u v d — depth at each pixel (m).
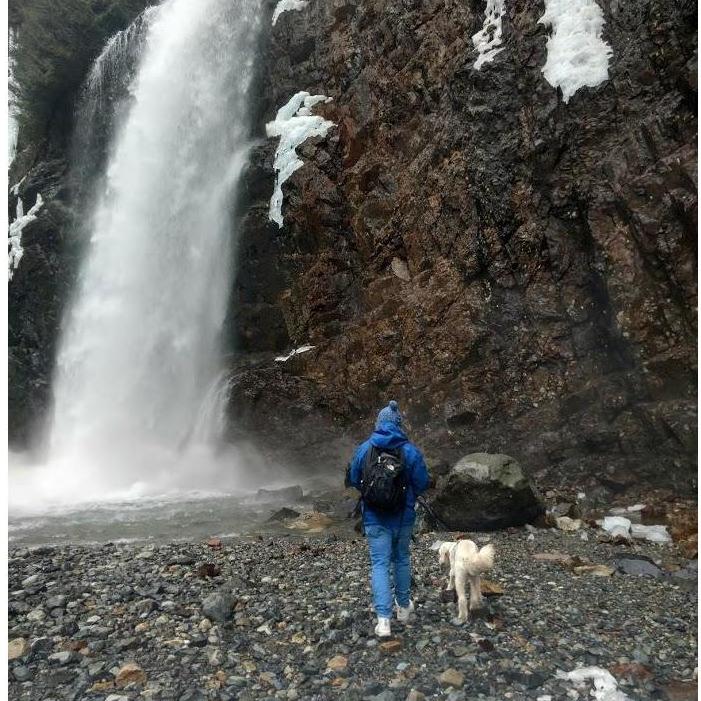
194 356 17.62
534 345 10.73
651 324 9.07
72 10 23.62
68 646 4.20
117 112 22.55
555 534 7.23
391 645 3.94
